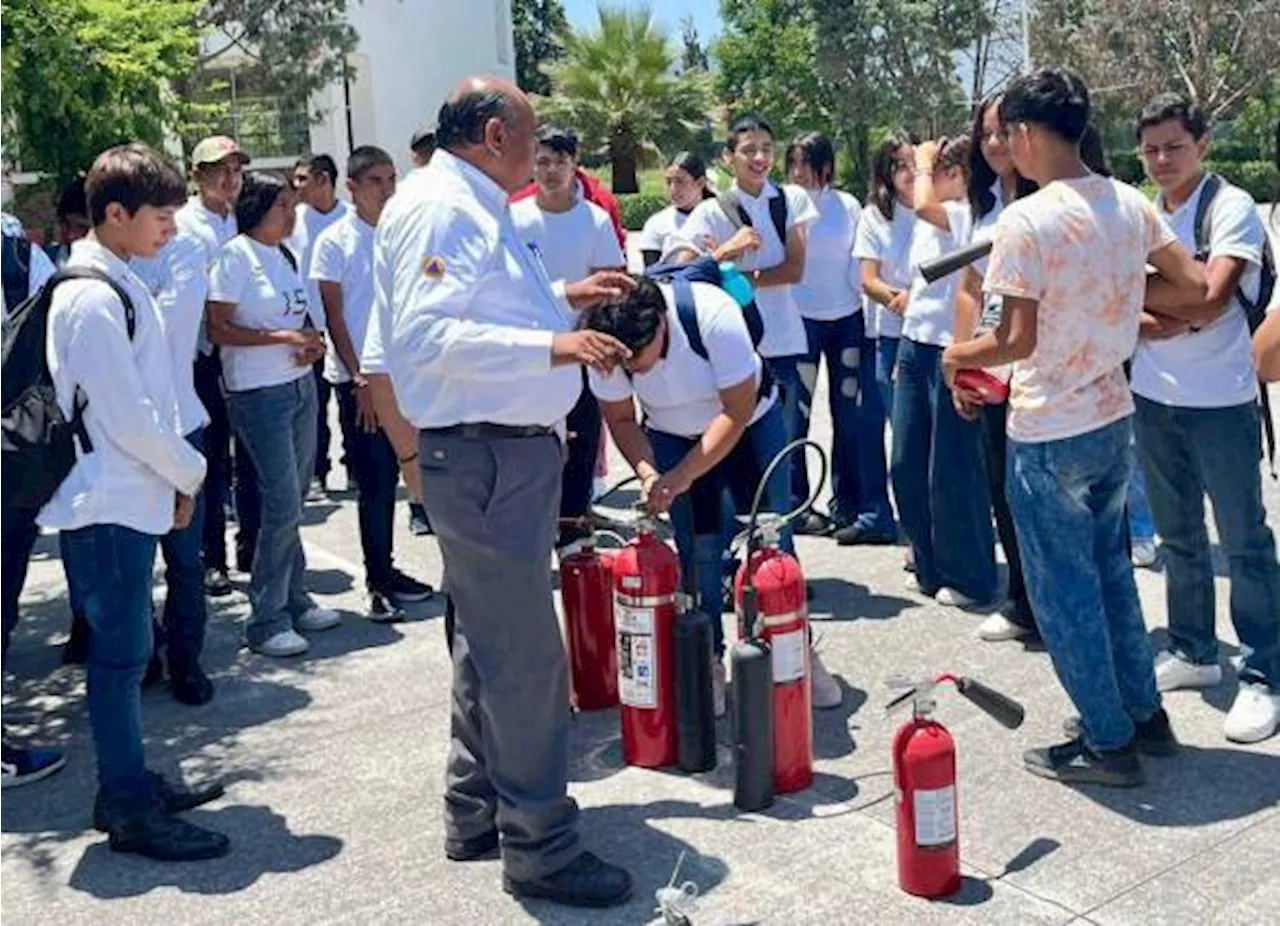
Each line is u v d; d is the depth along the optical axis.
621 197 38.38
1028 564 4.19
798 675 4.23
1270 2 35.12
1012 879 3.73
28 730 5.25
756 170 6.49
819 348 7.04
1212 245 4.43
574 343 3.41
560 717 3.72
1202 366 4.49
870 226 6.66
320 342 5.80
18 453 3.92
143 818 4.15
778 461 4.31
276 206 5.75
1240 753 4.41
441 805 4.40
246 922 3.76
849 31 39.94
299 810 4.42
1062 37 37.78
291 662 5.81
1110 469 4.12
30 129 8.07
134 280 4.15
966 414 4.89
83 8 7.93
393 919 3.72
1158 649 5.34
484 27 33.78
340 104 30.38
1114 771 4.18
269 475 5.78
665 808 4.22
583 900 3.69
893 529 7.00
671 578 4.40
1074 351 4.02
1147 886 3.67
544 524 3.63
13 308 5.44
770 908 3.64
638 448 4.65
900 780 3.63
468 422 3.57
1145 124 4.58
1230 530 4.55
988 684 5.09
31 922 3.82
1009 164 4.97
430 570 7.07
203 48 23.55
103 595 4.04
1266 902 3.58
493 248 3.53
